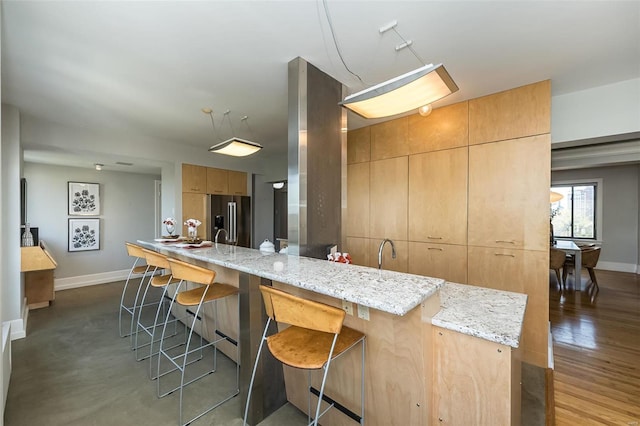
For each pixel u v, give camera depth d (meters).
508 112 2.61
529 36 1.86
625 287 4.81
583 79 2.40
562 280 5.24
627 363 2.45
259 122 3.60
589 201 6.58
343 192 2.54
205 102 2.96
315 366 1.24
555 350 2.68
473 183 2.81
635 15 1.64
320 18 1.70
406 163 3.28
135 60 2.16
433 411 1.31
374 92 1.62
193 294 2.16
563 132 2.68
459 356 1.23
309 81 2.20
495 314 1.33
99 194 5.38
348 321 1.55
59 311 3.75
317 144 2.28
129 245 3.10
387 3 1.57
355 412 1.56
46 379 2.21
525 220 2.53
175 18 1.69
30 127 3.34
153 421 1.78
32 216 4.71
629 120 2.40
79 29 1.79
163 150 4.48
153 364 2.44
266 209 6.22
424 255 3.13
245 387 1.82
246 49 2.02
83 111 3.17
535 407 1.91
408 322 1.29
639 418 1.80
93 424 1.75
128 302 4.14
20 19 1.68
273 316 1.40
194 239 3.12
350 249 3.77
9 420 1.77
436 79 1.47
